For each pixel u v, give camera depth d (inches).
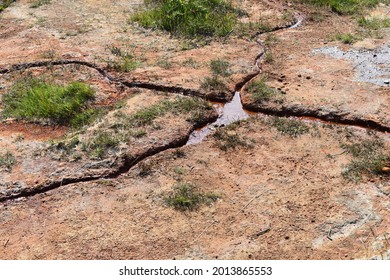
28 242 141.9
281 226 144.8
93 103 199.3
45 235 143.9
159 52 236.8
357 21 267.1
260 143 176.2
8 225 147.5
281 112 193.3
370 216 147.3
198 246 139.4
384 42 243.4
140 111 190.9
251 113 195.5
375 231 142.6
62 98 200.7
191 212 149.5
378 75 215.9
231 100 202.8
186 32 253.6
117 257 136.9
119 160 167.9
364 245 138.6
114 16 276.8
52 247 140.2
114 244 140.5
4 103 201.6
